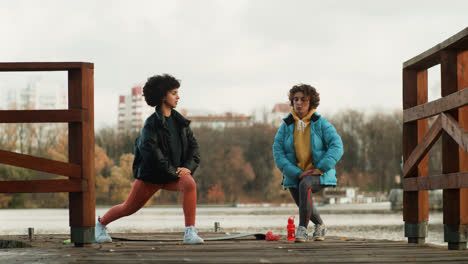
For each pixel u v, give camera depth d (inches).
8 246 272.8
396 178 3481.8
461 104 191.9
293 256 170.1
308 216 246.4
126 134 3309.5
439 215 1393.9
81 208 206.5
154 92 237.9
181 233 328.8
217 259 157.0
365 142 3526.1
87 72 206.8
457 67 209.8
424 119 244.2
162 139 236.1
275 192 3486.7
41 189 200.2
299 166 257.8
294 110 263.4
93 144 207.8
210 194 3476.9
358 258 164.2
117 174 2822.3
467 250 200.7
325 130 255.3
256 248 201.0
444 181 207.2
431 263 152.3
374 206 2598.4
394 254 178.9
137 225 751.1
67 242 253.1
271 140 3602.4
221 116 4234.7
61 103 5974.4
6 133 2741.1
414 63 236.1
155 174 236.7
